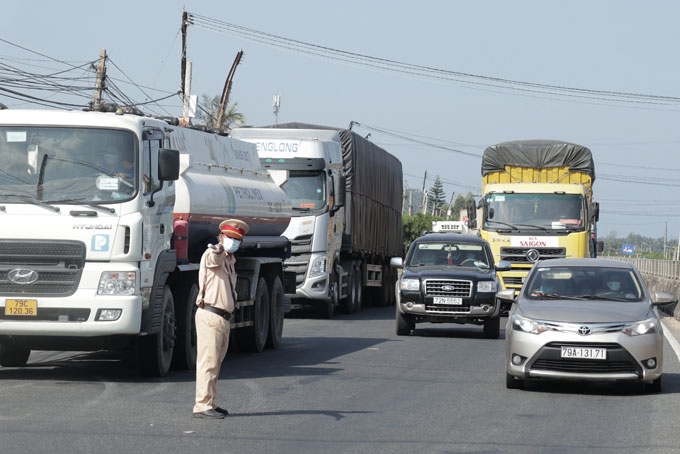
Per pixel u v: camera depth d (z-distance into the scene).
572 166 49.16
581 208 47.28
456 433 16.56
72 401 19.12
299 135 46.22
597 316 21.62
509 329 22.17
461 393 21.44
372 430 16.70
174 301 24.66
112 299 21.28
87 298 21.23
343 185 44.22
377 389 21.80
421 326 43.72
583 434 16.66
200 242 26.88
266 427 16.80
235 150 30.89
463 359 28.41
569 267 24.06
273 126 50.56
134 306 21.42
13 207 21.48
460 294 36.00
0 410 17.91
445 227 84.00
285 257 32.88
